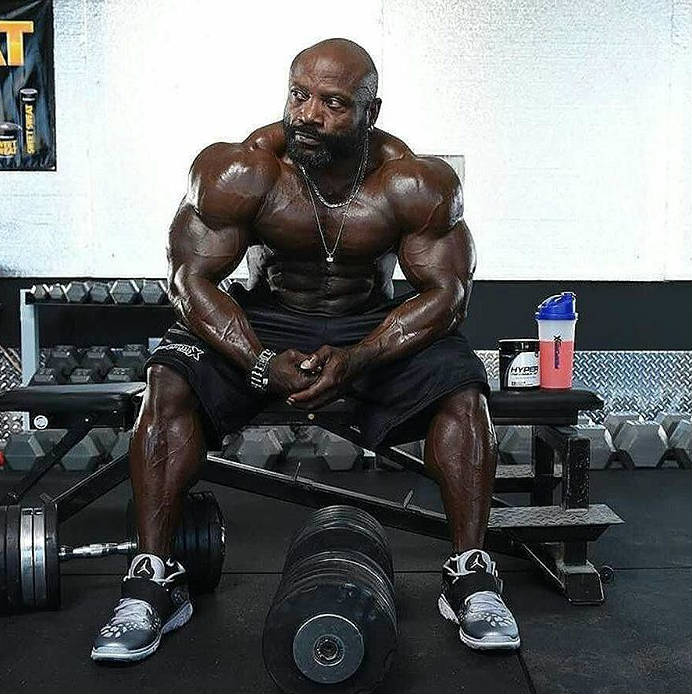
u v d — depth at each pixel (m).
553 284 3.99
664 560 2.33
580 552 2.04
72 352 3.75
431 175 1.90
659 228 3.98
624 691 1.56
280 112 3.92
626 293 4.01
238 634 1.80
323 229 1.94
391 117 3.93
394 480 3.35
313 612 1.46
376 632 1.47
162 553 1.78
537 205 3.96
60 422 2.26
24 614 1.93
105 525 2.65
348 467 3.48
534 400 2.09
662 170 3.96
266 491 2.13
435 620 1.89
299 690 1.49
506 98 3.92
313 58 1.81
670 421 3.71
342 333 2.05
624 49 3.90
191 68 3.88
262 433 3.51
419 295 1.93
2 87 3.86
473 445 1.84
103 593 2.06
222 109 3.91
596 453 3.51
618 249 3.99
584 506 2.10
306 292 2.06
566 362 2.17
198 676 1.61
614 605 1.99
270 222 1.93
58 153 3.90
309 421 2.07
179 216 1.95
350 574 1.52
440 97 3.92
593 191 3.96
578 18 3.89
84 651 1.73
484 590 1.76
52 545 1.88
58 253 3.95
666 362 3.96
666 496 3.09
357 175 1.92
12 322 3.94
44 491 3.10
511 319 4.00
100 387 2.37
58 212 3.93
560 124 3.93
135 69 3.87
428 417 1.94
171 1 3.85
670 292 4.01
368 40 3.89
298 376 1.78
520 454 3.49
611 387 3.97
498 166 3.95
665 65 3.92
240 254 1.94
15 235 3.93
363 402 2.01
